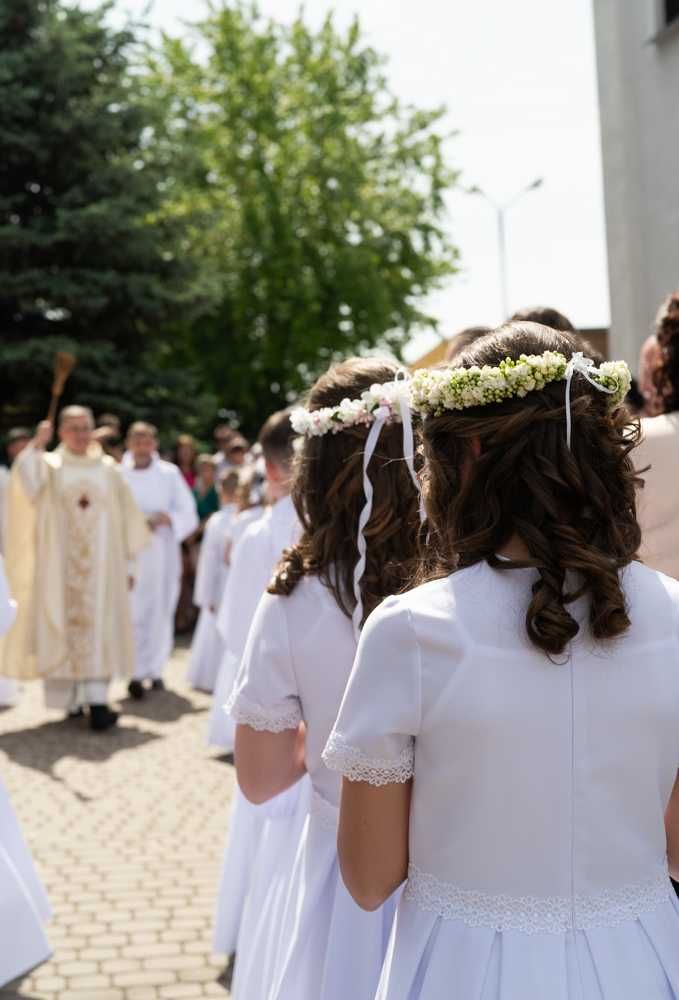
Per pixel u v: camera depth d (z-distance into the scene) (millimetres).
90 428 7879
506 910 1395
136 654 8867
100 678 7461
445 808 1413
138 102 17875
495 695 1375
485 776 1387
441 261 28297
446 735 1393
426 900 1438
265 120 26078
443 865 1425
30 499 7566
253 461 6602
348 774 1433
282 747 2076
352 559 2055
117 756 6648
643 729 1412
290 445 3494
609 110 8828
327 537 2072
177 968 3672
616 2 8664
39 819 5336
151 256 17531
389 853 1460
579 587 1406
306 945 2045
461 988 1377
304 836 2145
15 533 7613
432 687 1392
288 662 2049
